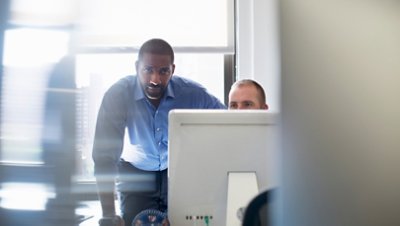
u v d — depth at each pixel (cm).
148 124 222
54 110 218
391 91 41
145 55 213
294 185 41
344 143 41
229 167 105
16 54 222
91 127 250
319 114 40
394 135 41
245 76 289
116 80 249
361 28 41
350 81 41
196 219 106
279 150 41
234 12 295
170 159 106
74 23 246
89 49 262
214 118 105
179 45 288
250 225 68
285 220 41
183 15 288
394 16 41
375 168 41
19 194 200
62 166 211
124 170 220
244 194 103
